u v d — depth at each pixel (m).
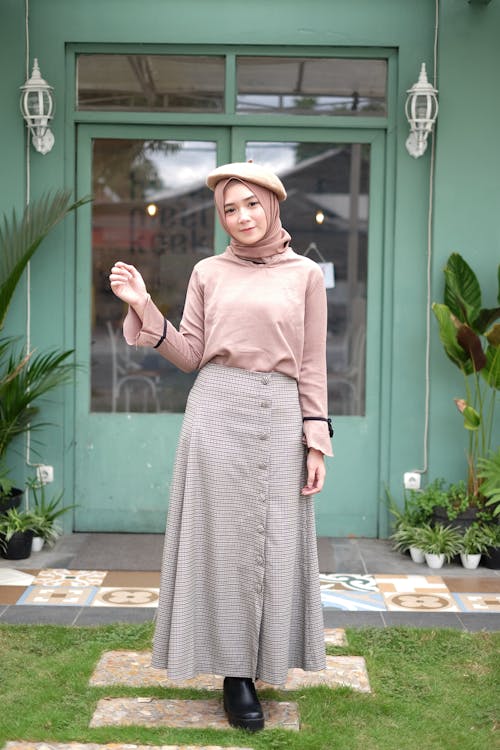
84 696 3.11
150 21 4.89
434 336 4.95
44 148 4.89
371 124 4.96
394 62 4.93
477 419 4.62
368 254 5.04
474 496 4.75
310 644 2.94
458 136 4.86
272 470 2.84
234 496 2.85
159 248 5.07
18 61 4.87
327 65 4.98
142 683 3.21
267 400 2.83
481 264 4.91
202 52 4.95
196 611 2.91
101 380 5.10
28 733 2.84
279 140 5.02
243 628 2.90
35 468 5.03
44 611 3.94
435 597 4.17
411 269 4.97
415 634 3.66
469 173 4.88
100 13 4.88
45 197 4.95
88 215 5.04
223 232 5.07
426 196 4.95
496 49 4.83
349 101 4.98
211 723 2.93
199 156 5.05
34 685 3.17
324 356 2.94
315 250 5.06
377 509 5.09
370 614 3.94
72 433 5.07
